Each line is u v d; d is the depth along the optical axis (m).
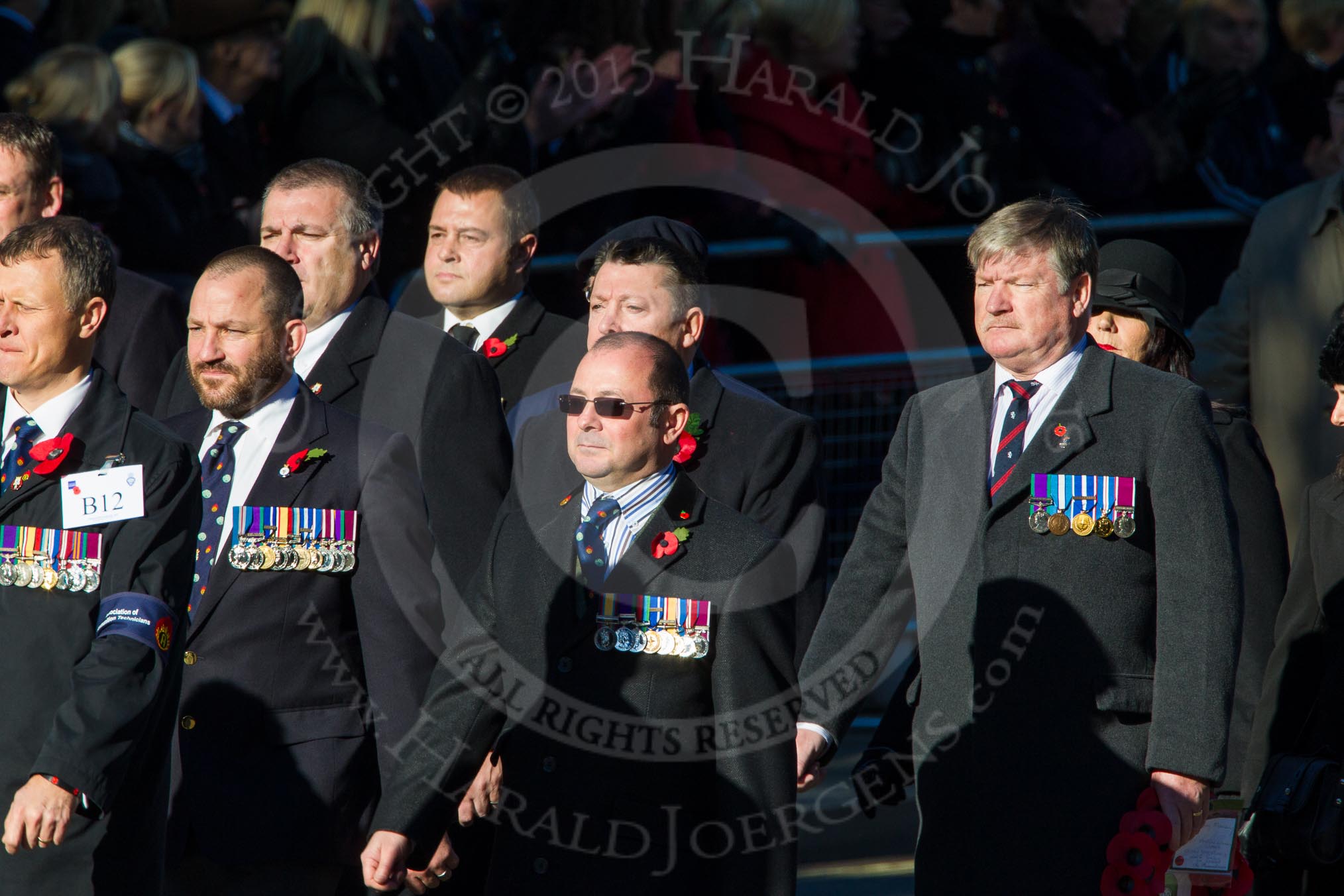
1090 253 15.41
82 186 23.83
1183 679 14.35
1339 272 25.00
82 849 14.64
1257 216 26.06
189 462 15.52
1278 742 16.22
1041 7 30.47
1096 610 14.89
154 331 19.53
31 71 24.05
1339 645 15.99
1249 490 17.14
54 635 14.97
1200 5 31.39
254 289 16.45
